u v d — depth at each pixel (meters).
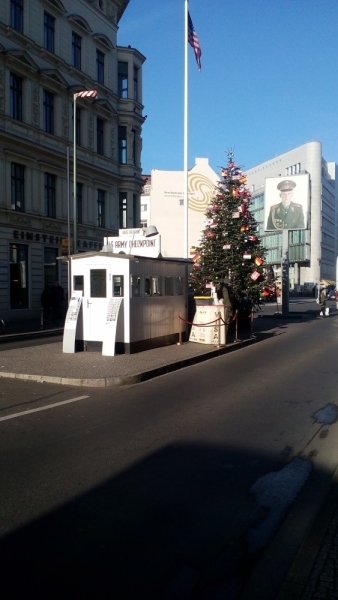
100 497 5.05
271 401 9.13
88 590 3.54
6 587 3.56
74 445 6.61
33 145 29.00
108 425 7.54
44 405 8.70
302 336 20.41
